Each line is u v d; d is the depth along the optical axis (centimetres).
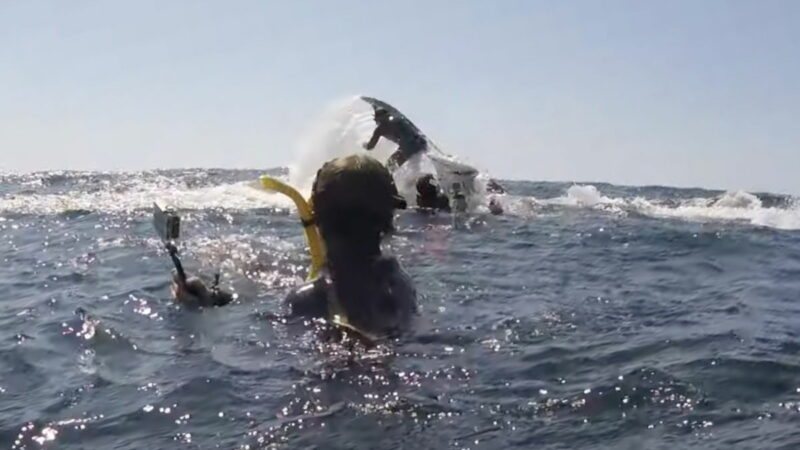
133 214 1138
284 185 487
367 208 477
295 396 372
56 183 1769
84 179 1900
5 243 902
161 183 1759
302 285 504
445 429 334
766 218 1177
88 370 427
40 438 338
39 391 396
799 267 740
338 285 482
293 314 489
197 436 333
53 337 493
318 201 484
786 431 325
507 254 784
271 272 650
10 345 479
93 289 631
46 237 938
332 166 485
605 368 408
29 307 575
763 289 629
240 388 384
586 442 319
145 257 754
